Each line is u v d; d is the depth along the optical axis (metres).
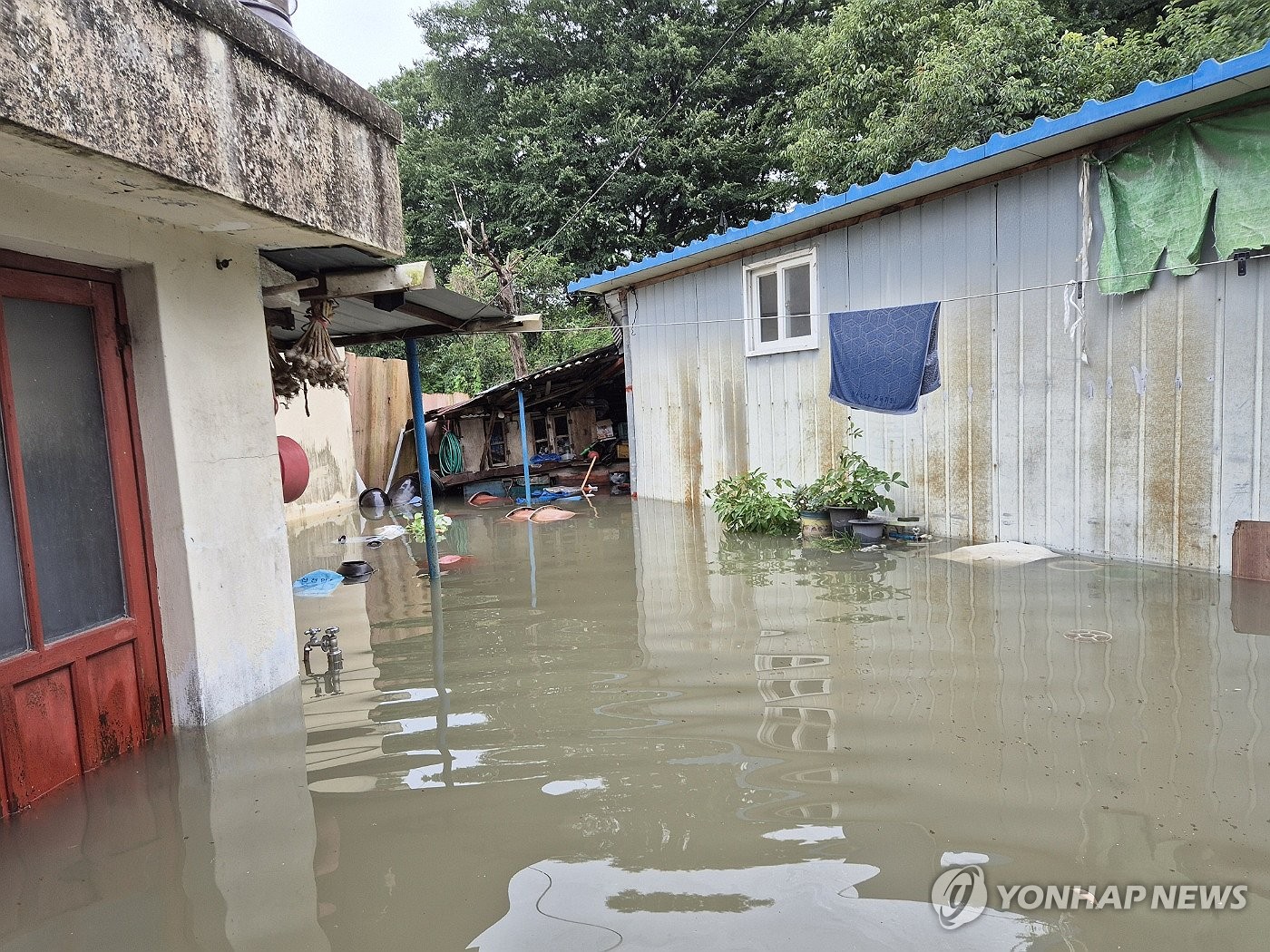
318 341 5.14
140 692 3.72
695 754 3.45
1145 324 5.69
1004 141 5.93
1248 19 10.64
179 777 3.42
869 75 13.29
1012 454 6.66
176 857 2.82
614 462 14.48
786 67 18.92
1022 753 3.25
